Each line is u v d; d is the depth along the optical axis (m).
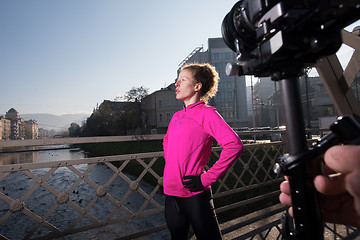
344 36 1.43
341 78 1.45
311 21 0.36
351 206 0.33
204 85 1.28
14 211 1.55
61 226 5.26
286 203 0.45
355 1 0.33
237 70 0.56
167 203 1.21
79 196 8.18
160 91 49.47
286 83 0.42
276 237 1.83
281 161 0.41
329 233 1.80
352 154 0.24
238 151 1.03
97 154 37.22
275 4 0.41
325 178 0.32
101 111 56.75
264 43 0.44
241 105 55.66
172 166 1.17
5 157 41.22
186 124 1.16
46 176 1.67
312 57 0.43
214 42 56.06
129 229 2.82
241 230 1.99
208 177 1.05
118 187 9.55
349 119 0.30
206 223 1.08
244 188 2.61
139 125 43.81
